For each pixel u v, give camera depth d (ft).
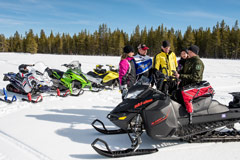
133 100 10.22
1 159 9.39
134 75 13.44
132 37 282.56
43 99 21.59
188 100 10.90
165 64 14.03
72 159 9.48
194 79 11.57
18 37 289.74
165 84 13.65
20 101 20.30
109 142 11.44
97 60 86.63
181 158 9.64
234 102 12.31
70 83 23.91
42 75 22.67
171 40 229.04
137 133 10.06
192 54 11.97
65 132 12.84
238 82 35.99
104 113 17.17
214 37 220.64
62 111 17.51
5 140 11.51
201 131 10.77
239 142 11.43
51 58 95.76
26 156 9.70
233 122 11.46
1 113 16.60
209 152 10.25
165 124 10.09
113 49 259.39
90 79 26.61
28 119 15.23
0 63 62.64
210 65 73.41
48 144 11.03
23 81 21.99
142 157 9.72
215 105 11.69
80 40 274.16
